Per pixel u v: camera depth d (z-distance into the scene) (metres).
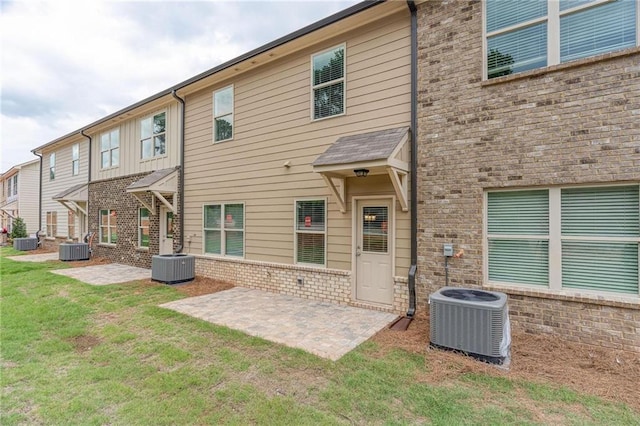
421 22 5.49
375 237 6.07
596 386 3.23
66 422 2.67
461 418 2.72
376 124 6.03
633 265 4.00
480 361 3.77
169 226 10.52
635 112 3.88
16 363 3.81
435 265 5.25
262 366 3.70
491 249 4.91
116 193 12.59
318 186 6.83
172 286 8.11
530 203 4.61
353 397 3.05
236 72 8.36
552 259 4.42
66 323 5.23
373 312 5.79
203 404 2.93
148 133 11.27
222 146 8.80
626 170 3.91
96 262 12.43
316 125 6.88
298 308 6.08
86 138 14.55
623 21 4.11
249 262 8.00
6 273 9.97
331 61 6.69
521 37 4.74
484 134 4.87
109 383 3.31
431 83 5.36
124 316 5.61
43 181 18.22
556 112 4.35
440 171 5.23
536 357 3.87
